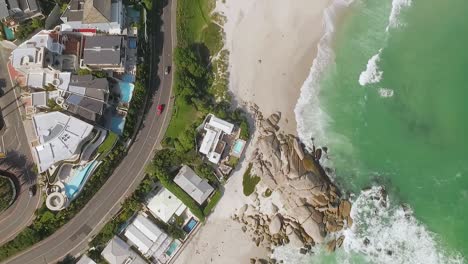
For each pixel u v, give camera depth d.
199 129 90.94
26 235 83.12
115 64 87.75
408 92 90.88
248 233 88.75
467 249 82.12
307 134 91.88
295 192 87.19
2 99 88.75
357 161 89.81
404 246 83.81
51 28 92.00
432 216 84.56
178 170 90.94
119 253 85.50
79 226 87.25
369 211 86.38
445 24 92.50
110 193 88.69
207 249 89.19
